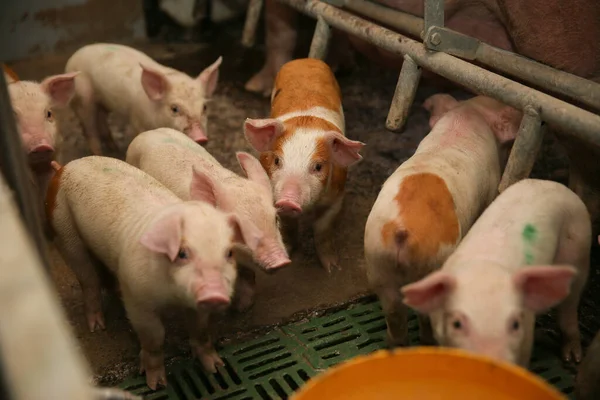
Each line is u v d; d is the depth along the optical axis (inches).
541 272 78.8
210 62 227.5
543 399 61.6
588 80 110.6
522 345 83.0
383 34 141.3
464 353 66.0
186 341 116.4
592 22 116.3
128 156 134.9
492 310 77.6
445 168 106.5
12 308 36.6
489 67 137.8
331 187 126.7
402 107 137.1
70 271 133.9
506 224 94.7
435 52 127.1
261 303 125.0
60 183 114.3
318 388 62.1
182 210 92.4
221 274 88.5
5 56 224.4
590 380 86.0
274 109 145.5
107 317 122.6
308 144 123.3
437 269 96.0
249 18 207.9
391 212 95.7
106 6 233.0
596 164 120.8
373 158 172.2
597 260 131.5
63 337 36.4
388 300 100.5
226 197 104.7
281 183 120.4
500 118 127.6
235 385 106.4
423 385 68.4
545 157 167.6
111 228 104.3
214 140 180.1
